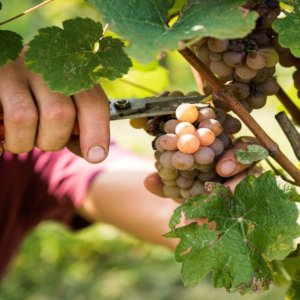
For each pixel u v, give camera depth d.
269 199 0.77
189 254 0.78
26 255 4.63
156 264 4.52
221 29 0.62
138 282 4.34
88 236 4.72
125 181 1.64
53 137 0.83
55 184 1.72
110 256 4.69
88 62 0.74
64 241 4.71
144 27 0.66
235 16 0.63
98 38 0.76
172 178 0.83
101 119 0.83
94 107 0.83
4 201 1.78
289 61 0.90
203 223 0.79
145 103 0.86
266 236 0.76
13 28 2.82
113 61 0.75
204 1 0.68
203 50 0.82
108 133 0.84
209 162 0.78
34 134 0.84
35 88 0.84
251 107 0.87
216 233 0.78
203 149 0.78
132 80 1.18
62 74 0.73
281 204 0.76
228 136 0.85
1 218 1.80
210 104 0.86
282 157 0.80
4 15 2.81
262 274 0.77
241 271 0.76
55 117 0.82
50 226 4.74
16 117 0.82
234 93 0.84
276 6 0.80
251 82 0.86
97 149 0.83
